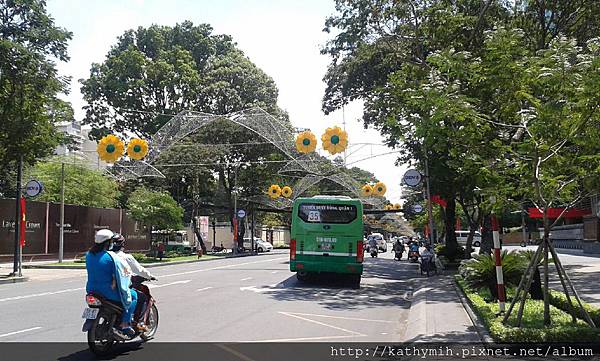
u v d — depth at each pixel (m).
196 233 49.19
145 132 51.50
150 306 9.29
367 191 45.72
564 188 9.05
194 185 51.00
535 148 8.57
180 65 52.03
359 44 26.33
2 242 31.45
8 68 21.92
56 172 43.06
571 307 9.40
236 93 52.31
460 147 9.88
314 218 19.14
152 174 41.88
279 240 96.06
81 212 38.38
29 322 11.17
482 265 13.24
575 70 8.12
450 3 20.72
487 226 22.59
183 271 26.14
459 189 23.14
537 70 8.68
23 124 21.92
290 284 19.61
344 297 16.20
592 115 8.13
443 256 30.56
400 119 10.91
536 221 55.69
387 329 10.92
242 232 57.00
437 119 9.00
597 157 8.38
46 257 34.88
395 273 26.59
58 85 23.62
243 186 55.28
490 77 9.28
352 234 19.00
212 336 9.80
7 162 23.00
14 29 22.16
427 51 23.64
